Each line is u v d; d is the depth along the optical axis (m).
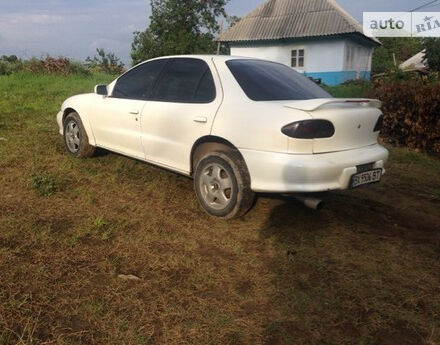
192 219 3.98
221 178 3.89
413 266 3.29
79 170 5.15
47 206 4.04
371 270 3.20
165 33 31.66
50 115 8.48
